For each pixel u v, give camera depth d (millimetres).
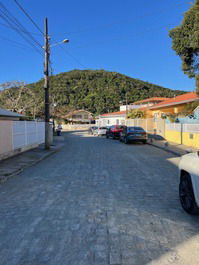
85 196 5238
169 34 11617
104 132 33562
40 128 17344
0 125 10086
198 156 4105
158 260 2762
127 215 4133
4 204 4805
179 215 4145
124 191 5613
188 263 2701
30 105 35344
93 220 3922
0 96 33750
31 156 11531
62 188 5922
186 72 12234
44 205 4684
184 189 4344
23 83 35125
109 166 8977
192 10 10492
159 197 5152
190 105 20125
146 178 6945
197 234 3430
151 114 31906
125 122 36031
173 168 8516
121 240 3240
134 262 2723
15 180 6926
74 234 3420
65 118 73250
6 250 3014
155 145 16750
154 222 3844
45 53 14078
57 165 9438
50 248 3045
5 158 10523
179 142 17172
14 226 3727
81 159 10945
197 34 9727
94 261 2746
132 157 11391
